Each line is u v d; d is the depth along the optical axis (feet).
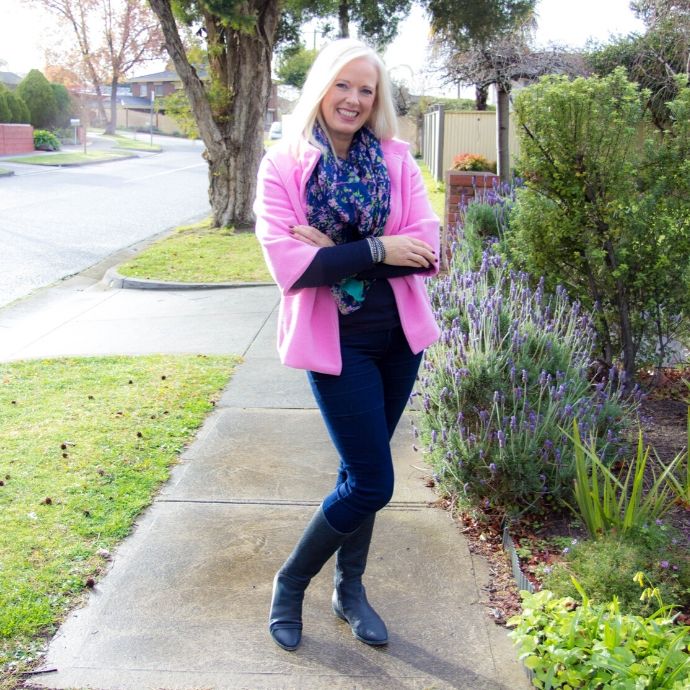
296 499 12.80
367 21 58.13
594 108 14.69
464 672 8.72
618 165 14.94
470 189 31.22
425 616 9.74
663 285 15.57
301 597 9.27
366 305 8.35
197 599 10.02
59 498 12.42
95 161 114.11
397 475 13.75
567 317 15.74
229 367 19.97
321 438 15.37
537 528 11.55
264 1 45.42
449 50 48.85
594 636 7.73
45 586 10.06
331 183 8.23
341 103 8.26
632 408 13.83
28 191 70.44
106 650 9.00
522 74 40.09
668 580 9.34
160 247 40.32
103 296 30.45
